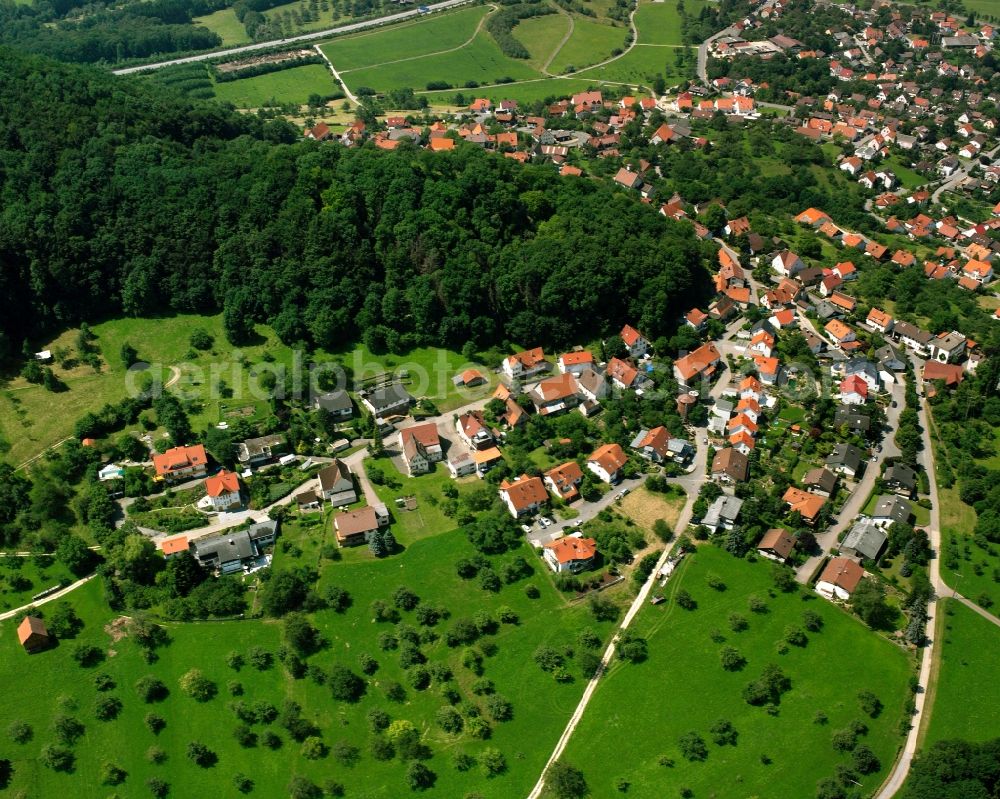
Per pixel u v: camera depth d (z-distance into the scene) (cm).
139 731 14212
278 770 13600
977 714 14138
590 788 13150
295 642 15325
